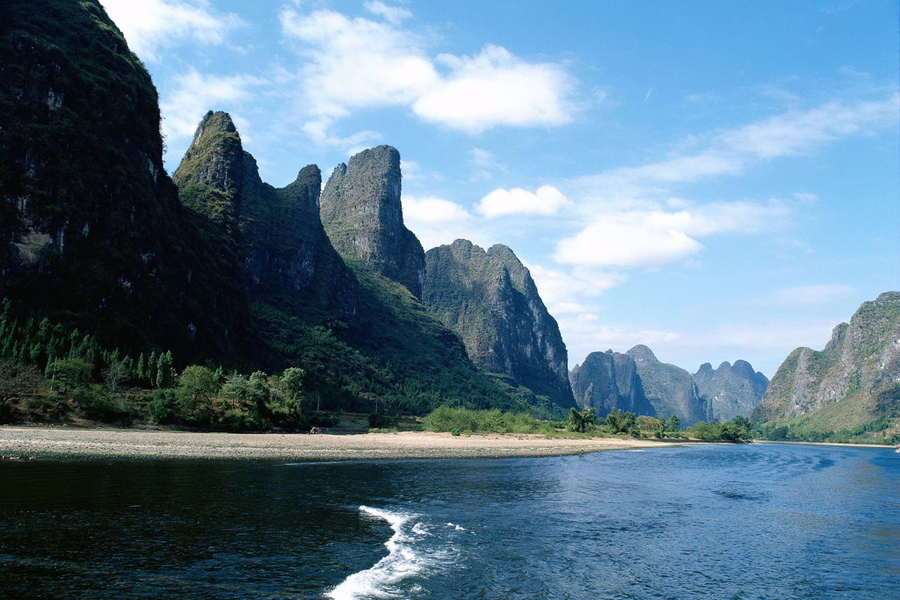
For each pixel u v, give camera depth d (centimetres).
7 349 8969
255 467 5809
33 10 15750
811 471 9512
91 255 12606
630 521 4197
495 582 2583
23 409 7744
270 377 15062
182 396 9731
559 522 4016
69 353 9525
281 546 2895
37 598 2014
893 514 4909
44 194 11969
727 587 2741
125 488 4072
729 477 7819
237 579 2355
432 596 2331
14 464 4797
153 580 2275
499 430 16312
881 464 12150
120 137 15525
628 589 2625
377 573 2573
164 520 3234
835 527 4275
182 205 19700
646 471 8081
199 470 5247
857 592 2736
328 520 3569
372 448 9012
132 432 8094
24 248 11294
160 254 15062
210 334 16238
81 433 7219
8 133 12094
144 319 13338
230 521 3338
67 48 15388
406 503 4388
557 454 10338
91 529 2941
